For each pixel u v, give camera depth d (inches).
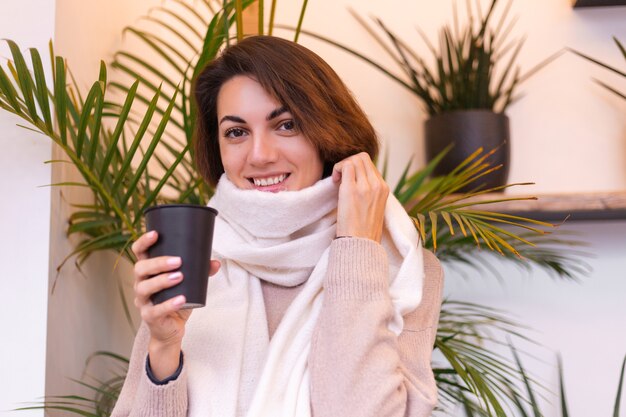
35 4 53.9
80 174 59.8
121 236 55.7
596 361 70.9
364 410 35.0
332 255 38.7
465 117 67.5
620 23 74.0
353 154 43.5
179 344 36.8
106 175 57.2
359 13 75.8
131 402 39.0
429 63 74.7
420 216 46.3
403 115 74.7
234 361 39.8
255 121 40.9
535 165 73.1
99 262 63.1
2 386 50.1
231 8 56.4
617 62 73.5
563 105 73.6
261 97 40.7
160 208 31.6
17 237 51.6
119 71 71.3
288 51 41.7
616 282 71.3
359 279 37.6
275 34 75.5
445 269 73.6
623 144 72.6
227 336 40.7
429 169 62.1
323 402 35.9
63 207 55.1
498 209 63.1
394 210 42.8
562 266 71.6
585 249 71.7
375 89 75.0
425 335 41.0
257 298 42.9
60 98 48.1
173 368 36.7
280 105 40.6
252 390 39.9
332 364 36.2
